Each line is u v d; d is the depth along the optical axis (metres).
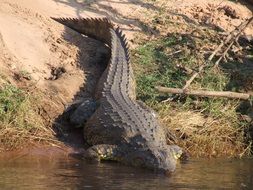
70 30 44.22
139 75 41.72
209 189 28.25
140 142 32.88
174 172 31.39
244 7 51.75
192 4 50.50
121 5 48.72
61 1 47.12
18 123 34.41
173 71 42.41
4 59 38.41
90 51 42.88
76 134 36.03
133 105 36.44
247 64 44.41
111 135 34.00
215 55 44.34
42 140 34.44
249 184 29.52
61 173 29.86
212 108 38.91
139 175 30.28
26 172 29.73
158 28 46.97
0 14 41.84
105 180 28.91
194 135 36.69
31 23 42.75
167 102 39.16
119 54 41.47
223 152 36.34
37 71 39.12
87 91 39.34
